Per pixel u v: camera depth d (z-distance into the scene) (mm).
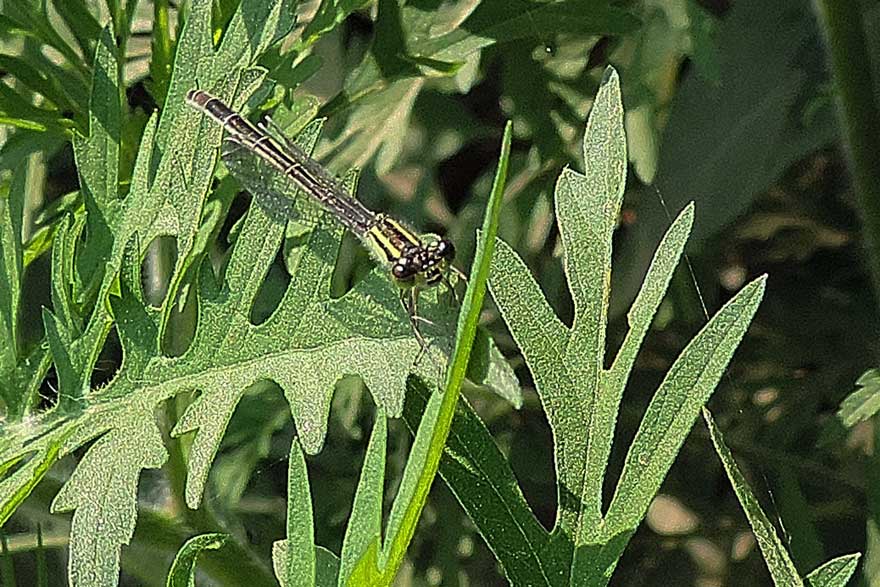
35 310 343
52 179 340
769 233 340
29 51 296
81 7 281
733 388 323
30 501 275
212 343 249
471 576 333
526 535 238
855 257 340
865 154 300
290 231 248
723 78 320
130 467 247
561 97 322
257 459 335
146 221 254
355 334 243
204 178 252
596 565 237
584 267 239
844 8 296
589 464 238
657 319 334
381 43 287
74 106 281
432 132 347
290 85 271
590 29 284
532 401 333
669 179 320
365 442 345
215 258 328
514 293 239
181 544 279
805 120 311
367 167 348
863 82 298
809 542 291
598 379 239
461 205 368
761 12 320
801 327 337
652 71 316
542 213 326
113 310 253
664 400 238
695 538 333
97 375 318
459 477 239
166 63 278
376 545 221
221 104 251
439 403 219
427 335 240
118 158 258
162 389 250
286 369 245
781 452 326
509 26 285
